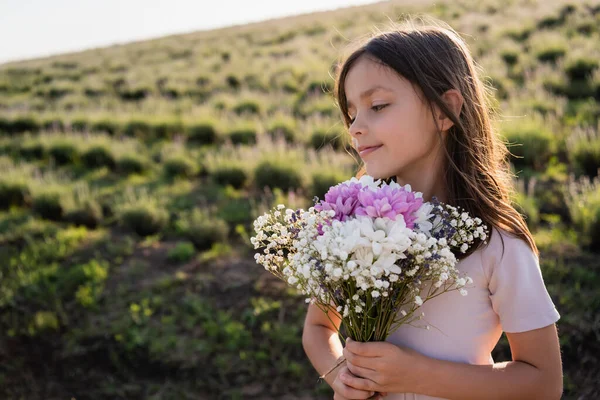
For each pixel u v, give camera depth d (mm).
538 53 11352
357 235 1160
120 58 21922
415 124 1363
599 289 4195
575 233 5039
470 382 1292
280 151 7855
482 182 1419
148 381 4215
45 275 5375
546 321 1305
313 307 1713
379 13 21125
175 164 8383
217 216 6516
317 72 13539
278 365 4160
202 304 4812
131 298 4996
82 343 4547
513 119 7465
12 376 4285
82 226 6531
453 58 1424
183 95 14203
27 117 11812
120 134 10953
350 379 1344
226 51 19641
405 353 1300
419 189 1461
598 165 6258
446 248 1170
